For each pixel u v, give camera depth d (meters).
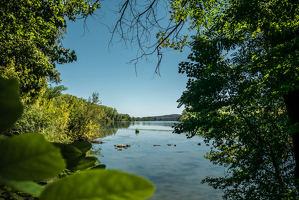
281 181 5.51
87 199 0.09
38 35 7.25
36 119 10.85
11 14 6.08
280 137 5.99
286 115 5.93
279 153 6.03
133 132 40.72
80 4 6.75
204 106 6.27
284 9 3.72
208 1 6.53
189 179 11.02
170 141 26.55
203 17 6.89
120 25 5.20
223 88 6.34
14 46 6.55
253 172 6.12
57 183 0.10
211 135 6.73
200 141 26.80
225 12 5.23
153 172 12.25
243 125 6.47
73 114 21.83
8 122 0.12
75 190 0.09
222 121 6.35
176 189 9.47
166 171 12.53
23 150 0.10
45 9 7.05
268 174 5.98
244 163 6.46
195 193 8.99
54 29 7.89
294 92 5.09
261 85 5.27
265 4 4.09
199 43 6.95
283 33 4.06
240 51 6.48
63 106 19.34
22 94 10.06
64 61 8.48
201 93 6.28
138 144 23.52
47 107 14.41
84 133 22.61
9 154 0.11
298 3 3.55
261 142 6.07
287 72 3.95
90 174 0.09
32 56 7.16
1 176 0.10
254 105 6.05
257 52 5.95
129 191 0.08
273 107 6.07
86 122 22.52
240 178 6.30
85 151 0.41
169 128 56.44
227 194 6.43
